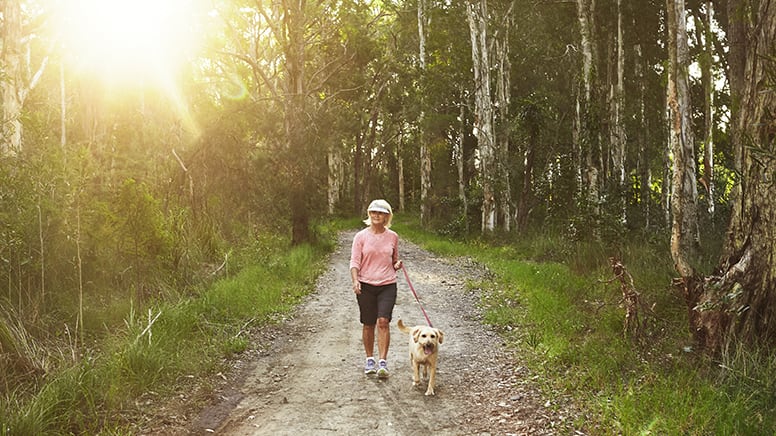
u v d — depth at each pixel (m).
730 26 11.07
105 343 6.20
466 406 5.16
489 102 21.48
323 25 21.39
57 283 7.16
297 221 18.11
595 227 14.29
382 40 28.03
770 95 5.23
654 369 5.48
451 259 16.86
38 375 5.19
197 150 15.66
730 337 5.29
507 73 25.19
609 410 4.66
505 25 23.98
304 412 5.07
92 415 4.68
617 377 5.39
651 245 12.16
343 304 10.10
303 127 17.39
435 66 27.14
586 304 8.13
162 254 8.49
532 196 23.98
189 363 6.07
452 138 31.52
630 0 22.09
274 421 4.87
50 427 4.37
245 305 8.89
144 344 5.98
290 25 18.66
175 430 4.65
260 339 7.59
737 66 10.99
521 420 4.75
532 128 22.08
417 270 14.44
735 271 5.39
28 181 7.08
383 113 37.62
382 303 5.92
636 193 21.14
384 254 5.96
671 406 4.54
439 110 28.30
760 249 5.29
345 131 19.84
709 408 4.42
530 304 8.99
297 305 9.93
